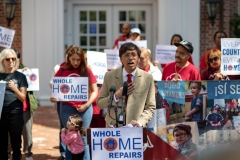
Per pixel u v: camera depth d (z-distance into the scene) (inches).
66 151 424.5
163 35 799.1
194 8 794.8
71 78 408.2
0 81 394.0
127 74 347.9
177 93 388.5
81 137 409.1
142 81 346.9
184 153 389.4
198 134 389.1
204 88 387.5
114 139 326.0
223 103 389.1
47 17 792.9
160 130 389.7
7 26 805.9
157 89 388.5
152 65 471.2
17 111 406.9
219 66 438.9
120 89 333.4
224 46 423.8
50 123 669.9
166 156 390.6
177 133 389.4
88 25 847.7
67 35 844.6
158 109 389.7
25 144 467.5
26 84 412.2
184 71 429.1
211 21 813.9
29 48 794.8
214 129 389.4
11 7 775.1
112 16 847.7
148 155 390.3
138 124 334.0
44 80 799.1
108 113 346.3
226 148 270.1
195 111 389.1
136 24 847.7
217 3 793.6
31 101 462.6
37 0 789.9
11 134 408.5
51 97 409.1
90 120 418.3
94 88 417.7
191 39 796.6
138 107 342.6
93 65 466.6
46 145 540.1
